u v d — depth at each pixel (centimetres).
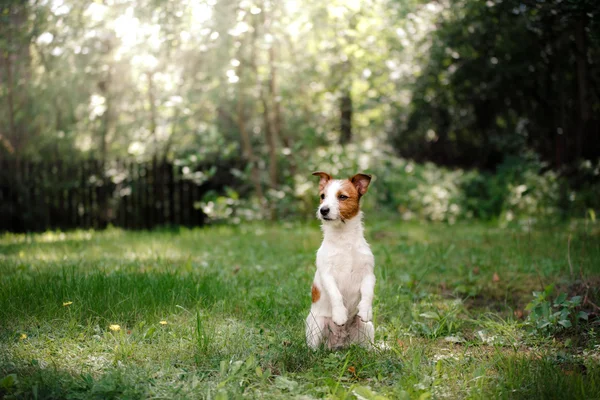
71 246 894
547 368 378
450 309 536
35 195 1235
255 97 1319
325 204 444
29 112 1204
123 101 1300
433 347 458
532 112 1260
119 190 1281
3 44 1073
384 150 1627
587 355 419
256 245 922
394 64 1320
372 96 1388
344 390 347
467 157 1650
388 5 1093
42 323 461
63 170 1249
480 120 1462
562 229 1007
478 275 689
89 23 1092
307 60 1295
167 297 526
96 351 412
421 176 1359
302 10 1092
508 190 1283
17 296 508
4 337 429
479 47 1186
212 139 1235
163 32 937
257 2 1037
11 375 336
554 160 1252
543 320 485
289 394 348
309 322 447
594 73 1064
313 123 1368
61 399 335
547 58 1104
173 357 407
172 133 1266
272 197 1255
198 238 1016
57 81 1179
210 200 1252
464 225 1212
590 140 1124
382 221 1238
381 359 412
